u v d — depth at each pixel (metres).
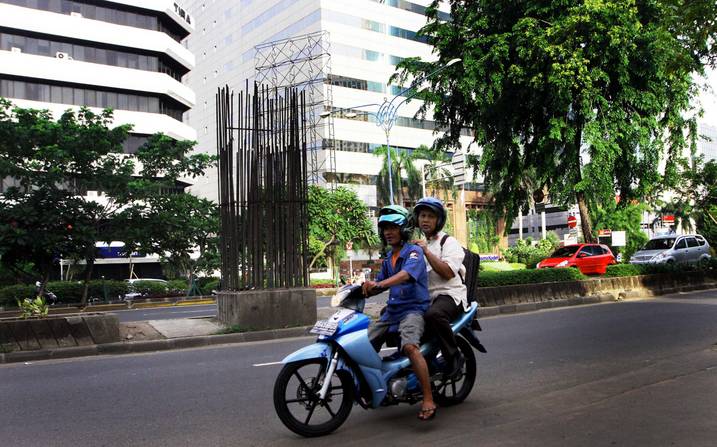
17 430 5.09
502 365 7.41
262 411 5.55
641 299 17.52
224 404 5.86
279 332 11.62
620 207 20.17
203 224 28.12
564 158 18.81
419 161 57.06
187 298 29.47
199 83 80.88
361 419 5.19
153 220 25.69
